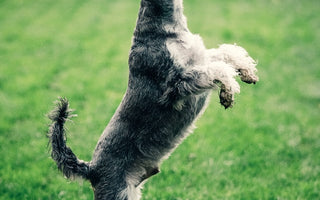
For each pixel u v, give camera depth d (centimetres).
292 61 1254
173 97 500
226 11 1653
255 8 1686
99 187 550
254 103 1027
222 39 1384
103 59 1297
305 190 717
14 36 1490
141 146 538
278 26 1505
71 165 547
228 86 483
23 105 1039
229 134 900
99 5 1788
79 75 1195
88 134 914
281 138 883
